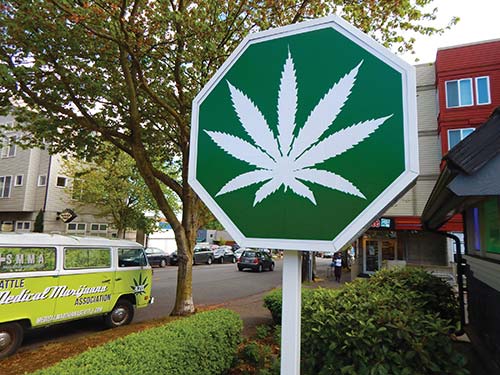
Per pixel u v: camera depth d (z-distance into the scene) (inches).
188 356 126.2
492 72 562.6
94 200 715.4
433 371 95.0
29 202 825.5
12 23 211.9
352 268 682.2
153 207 753.0
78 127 291.6
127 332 249.6
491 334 144.2
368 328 102.3
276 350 194.2
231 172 69.4
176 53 237.9
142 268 299.3
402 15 231.0
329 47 62.8
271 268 839.1
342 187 57.9
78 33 234.2
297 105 64.2
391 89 56.5
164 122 328.8
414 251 676.1
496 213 140.5
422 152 636.7
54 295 227.0
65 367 100.3
